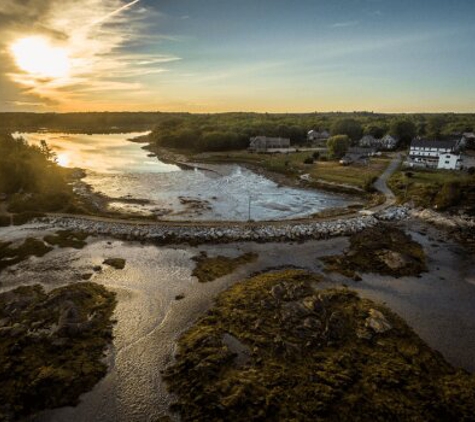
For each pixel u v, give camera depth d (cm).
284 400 1984
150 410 1983
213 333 2570
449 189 5609
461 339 2592
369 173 7988
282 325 2645
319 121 19412
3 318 2736
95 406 2011
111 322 2759
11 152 8088
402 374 2175
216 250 4138
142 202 6206
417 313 2916
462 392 2047
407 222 5184
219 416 1903
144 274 3562
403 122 12612
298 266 3756
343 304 2953
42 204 5559
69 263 3791
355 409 1925
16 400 2000
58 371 2192
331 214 5588
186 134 13812
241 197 6650
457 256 4025
